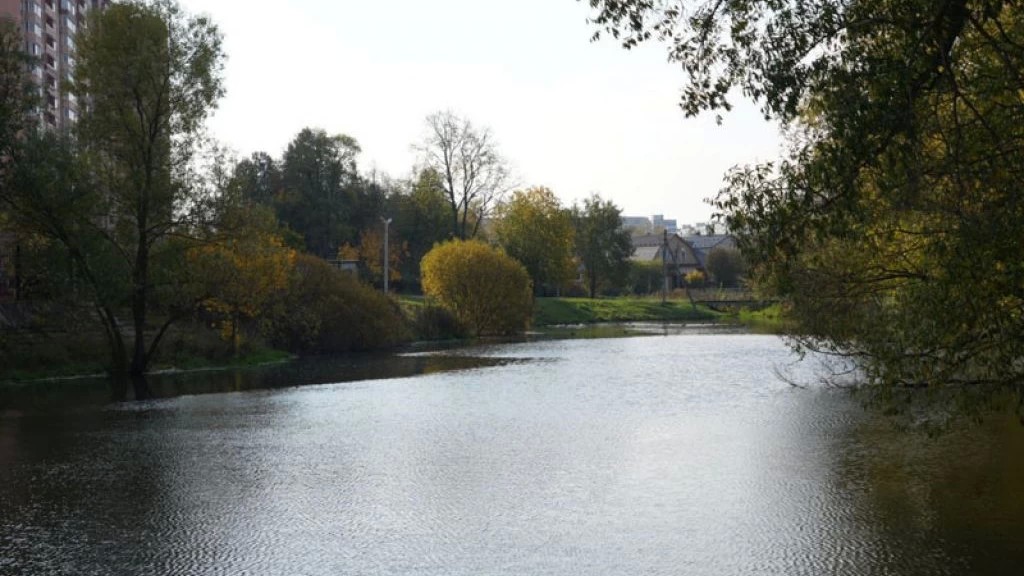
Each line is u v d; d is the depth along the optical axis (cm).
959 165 1266
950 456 2105
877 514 1644
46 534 1587
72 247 4175
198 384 4125
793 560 1400
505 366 4828
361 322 6275
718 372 4256
